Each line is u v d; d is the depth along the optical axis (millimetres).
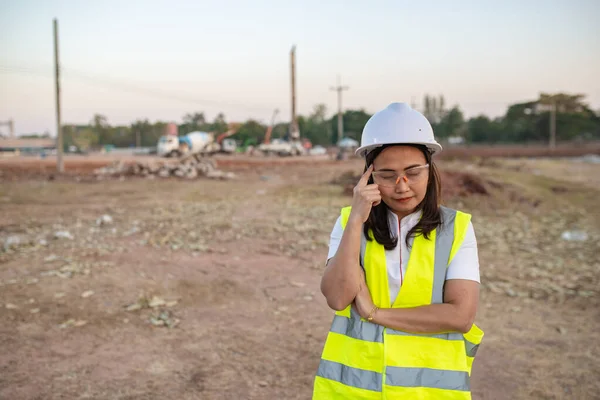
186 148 44719
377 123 1847
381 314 1823
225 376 4215
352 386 1818
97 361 4383
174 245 8727
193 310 5715
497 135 100875
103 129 89812
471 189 17172
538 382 4340
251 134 78000
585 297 6891
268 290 6516
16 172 25156
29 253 7898
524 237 11406
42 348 4590
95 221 11180
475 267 1871
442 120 108625
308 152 53219
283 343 4918
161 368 4309
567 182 24938
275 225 11117
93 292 6102
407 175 1826
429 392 1786
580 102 104375
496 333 5473
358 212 1817
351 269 1800
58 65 27281
